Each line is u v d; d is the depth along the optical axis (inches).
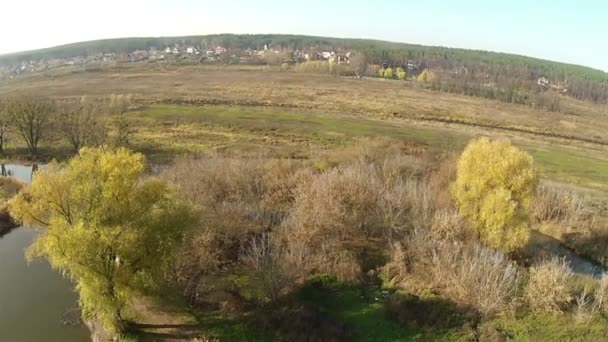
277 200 2012.8
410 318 1232.2
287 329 1177.4
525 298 1298.0
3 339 1200.8
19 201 1222.3
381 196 1760.6
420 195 1804.9
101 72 7514.8
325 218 1557.6
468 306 1253.7
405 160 2464.3
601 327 1221.7
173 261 1198.3
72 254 1058.7
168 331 1179.9
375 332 1194.0
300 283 1353.3
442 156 2689.5
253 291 1302.9
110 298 1127.0
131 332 1175.0
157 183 1190.3
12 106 3093.0
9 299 1398.9
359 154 2632.9
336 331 1177.4
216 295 1302.9
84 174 1162.0
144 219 1135.6
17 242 1824.6
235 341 1149.7
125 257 1115.3
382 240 1654.8
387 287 1384.1
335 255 1467.8
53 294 1443.2
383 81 7426.2
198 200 1641.2
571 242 1806.1
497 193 1525.6
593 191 2620.6
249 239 1569.9
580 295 1378.0
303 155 2950.3
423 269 1419.8
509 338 1170.6
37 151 3159.5
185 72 7549.2
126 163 1167.0
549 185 2507.4
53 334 1235.2
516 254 1610.5
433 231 1551.4
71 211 1175.6
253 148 3147.1
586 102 7495.1
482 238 1587.1
